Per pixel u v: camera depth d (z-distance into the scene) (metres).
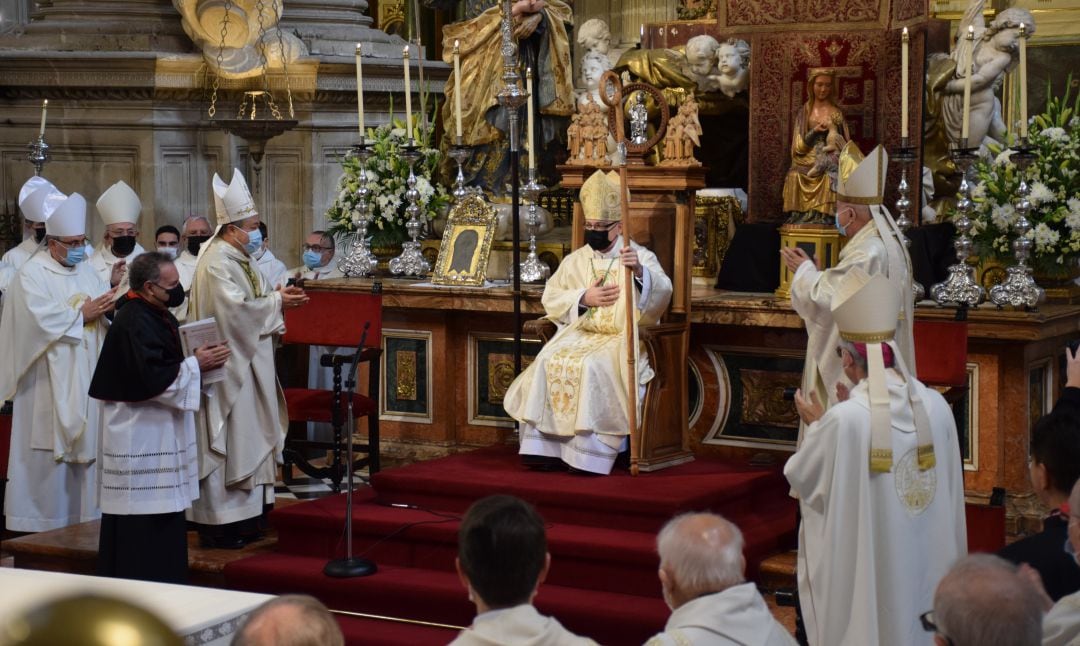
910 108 8.27
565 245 9.25
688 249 7.82
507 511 3.75
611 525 7.00
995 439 7.45
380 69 12.27
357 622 6.75
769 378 8.02
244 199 7.82
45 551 7.96
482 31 9.48
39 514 9.13
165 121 11.62
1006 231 7.55
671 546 3.86
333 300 8.30
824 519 5.33
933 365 6.96
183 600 4.59
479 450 8.35
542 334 8.05
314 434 10.81
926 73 8.78
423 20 14.20
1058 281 7.82
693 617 3.75
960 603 2.82
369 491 7.97
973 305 7.46
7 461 8.48
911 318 6.34
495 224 8.91
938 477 5.41
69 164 11.81
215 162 11.91
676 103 9.46
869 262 6.26
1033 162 7.38
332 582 6.91
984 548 6.10
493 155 9.66
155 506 7.00
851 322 5.34
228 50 11.64
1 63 11.75
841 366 6.54
